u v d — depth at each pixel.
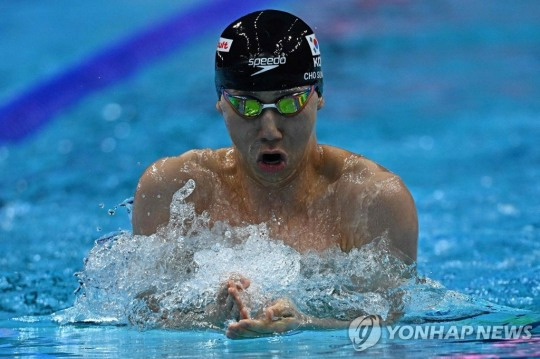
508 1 33.06
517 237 14.63
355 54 28.59
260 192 9.16
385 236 8.72
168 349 7.44
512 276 11.83
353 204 8.95
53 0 34.00
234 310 8.05
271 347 7.38
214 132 22.09
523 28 30.61
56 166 20.31
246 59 8.30
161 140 21.69
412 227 8.80
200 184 9.27
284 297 8.19
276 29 8.61
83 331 8.67
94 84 25.98
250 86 8.25
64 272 12.61
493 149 21.52
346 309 8.40
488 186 18.73
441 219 16.20
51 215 16.73
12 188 18.88
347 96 25.73
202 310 8.46
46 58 27.56
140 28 29.64
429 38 29.83
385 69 27.58
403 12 32.03
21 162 20.75
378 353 7.13
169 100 24.70
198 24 30.17
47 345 7.92
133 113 23.78
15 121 23.48
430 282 9.52
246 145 8.47
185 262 8.90
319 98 9.08
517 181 19.05
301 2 32.66
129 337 8.20
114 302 9.15
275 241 8.91
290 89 8.28
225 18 30.72
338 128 23.48
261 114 8.29
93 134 22.36
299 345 7.45
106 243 9.24
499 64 27.86
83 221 16.20
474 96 25.59
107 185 18.80
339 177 9.22
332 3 32.59
